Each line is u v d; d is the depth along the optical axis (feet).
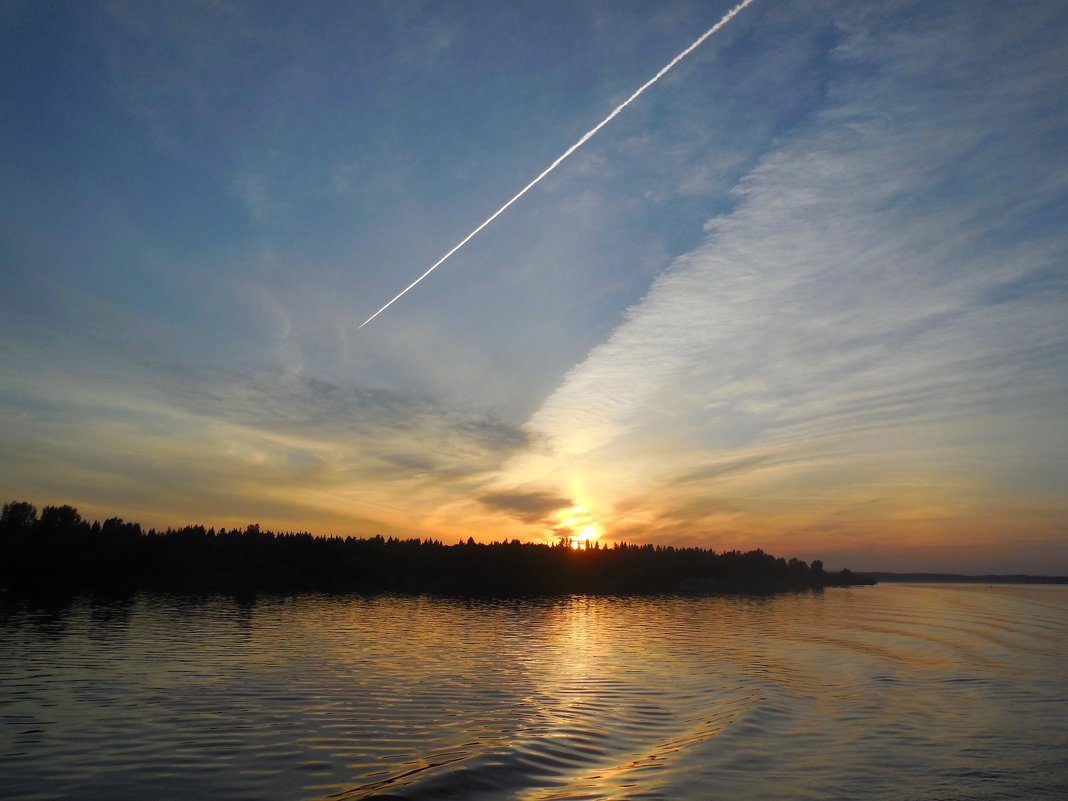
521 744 82.89
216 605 322.14
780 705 115.85
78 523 496.23
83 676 126.11
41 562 447.83
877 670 162.91
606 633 252.62
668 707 112.57
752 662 175.73
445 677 138.62
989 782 72.49
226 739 83.30
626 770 73.87
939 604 532.73
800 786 69.41
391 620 287.89
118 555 492.54
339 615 302.04
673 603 495.41
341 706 104.99
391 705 106.93
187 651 164.66
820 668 166.40
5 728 86.94
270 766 72.49
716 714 106.52
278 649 175.52
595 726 95.96
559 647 203.21
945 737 93.45
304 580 583.99
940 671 162.50
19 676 124.36
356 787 65.36
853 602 557.74
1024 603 565.12
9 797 62.85
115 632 198.29
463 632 244.42
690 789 67.26
